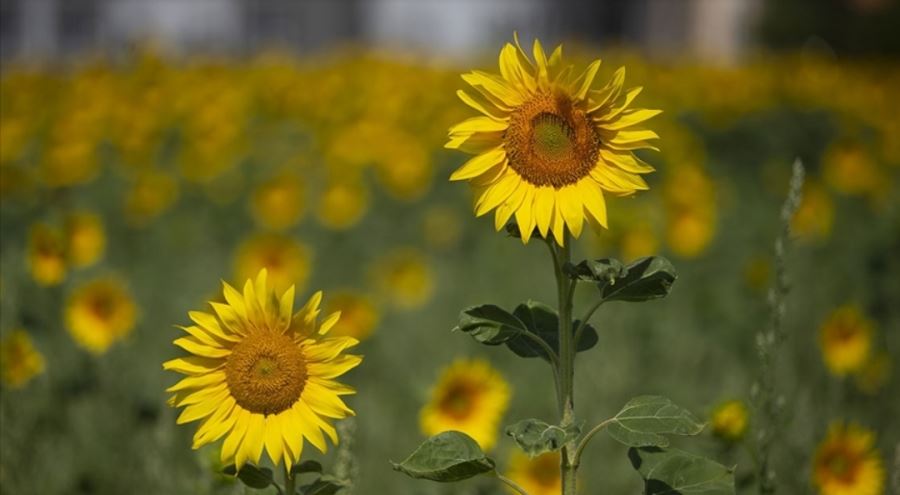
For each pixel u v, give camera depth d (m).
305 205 14.23
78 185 14.31
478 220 13.86
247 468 3.72
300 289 10.01
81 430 7.16
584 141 3.57
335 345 3.71
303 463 3.75
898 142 16.50
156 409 7.22
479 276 11.62
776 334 4.96
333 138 15.70
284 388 3.69
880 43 32.81
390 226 13.91
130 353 8.23
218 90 17.81
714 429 5.27
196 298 9.92
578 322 3.90
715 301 10.00
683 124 18.72
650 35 44.88
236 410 3.71
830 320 7.77
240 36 37.97
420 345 9.38
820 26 33.91
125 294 8.00
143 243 12.84
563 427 3.45
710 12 44.19
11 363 6.57
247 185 14.95
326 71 20.34
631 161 3.57
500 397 6.51
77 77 18.64
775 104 19.42
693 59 24.89
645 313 9.59
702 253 11.70
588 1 43.19
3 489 6.30
